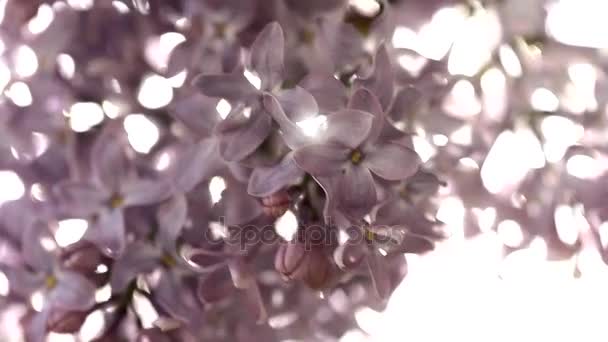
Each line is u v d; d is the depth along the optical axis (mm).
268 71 185
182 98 192
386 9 195
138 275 196
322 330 212
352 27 192
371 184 184
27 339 197
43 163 199
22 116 198
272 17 191
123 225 189
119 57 195
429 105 199
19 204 201
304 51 192
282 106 183
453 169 203
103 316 198
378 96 185
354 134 181
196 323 196
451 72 199
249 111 185
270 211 190
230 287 193
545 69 199
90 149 198
